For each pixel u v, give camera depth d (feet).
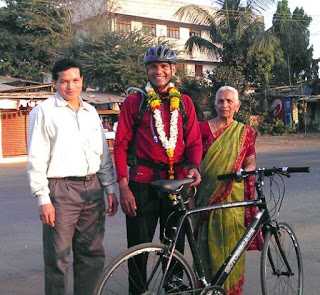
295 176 37.81
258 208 12.45
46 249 11.80
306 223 22.56
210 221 13.08
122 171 12.10
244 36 96.48
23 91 73.67
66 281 11.85
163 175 12.11
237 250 11.91
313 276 15.64
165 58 12.18
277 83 117.19
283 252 12.95
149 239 12.50
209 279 11.82
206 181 13.33
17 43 104.42
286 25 110.73
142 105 12.17
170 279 10.71
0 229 23.08
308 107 116.78
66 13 106.63
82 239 12.19
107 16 109.29
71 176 11.62
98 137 12.14
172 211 11.88
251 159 13.67
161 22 136.56
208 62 140.05
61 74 11.69
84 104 12.14
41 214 11.31
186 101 12.53
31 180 11.36
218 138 13.44
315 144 81.00
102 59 90.58
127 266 10.57
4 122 71.41
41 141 11.49
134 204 11.99
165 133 12.07
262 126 105.40
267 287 12.55
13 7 104.99
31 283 15.74
